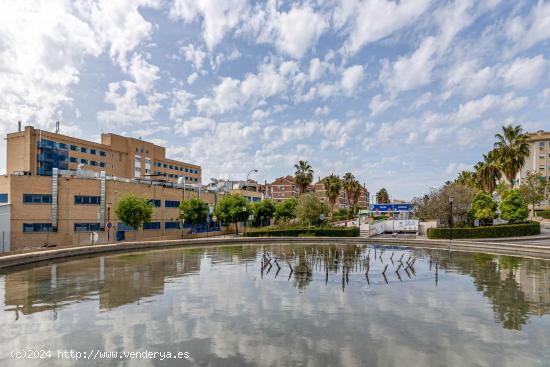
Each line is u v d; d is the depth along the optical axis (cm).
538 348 873
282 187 12538
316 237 4544
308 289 1548
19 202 4169
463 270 2100
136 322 1062
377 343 898
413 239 4203
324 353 832
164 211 5416
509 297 1409
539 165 8006
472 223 4762
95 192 4519
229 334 959
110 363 777
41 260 2405
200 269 2112
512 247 3023
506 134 5281
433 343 902
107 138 8056
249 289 1541
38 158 6644
